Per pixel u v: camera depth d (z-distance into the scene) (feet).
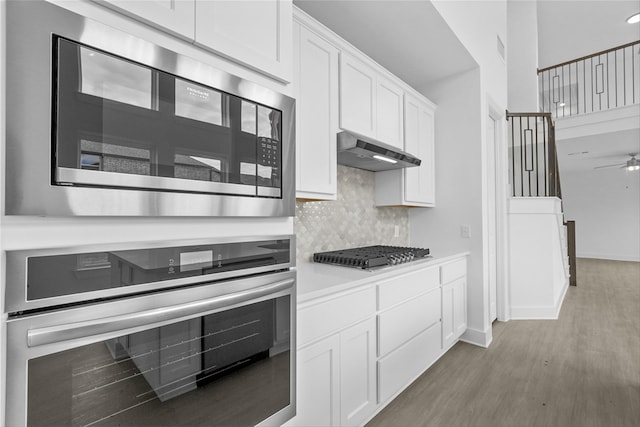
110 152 2.42
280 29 3.88
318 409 4.78
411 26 7.61
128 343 2.53
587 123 17.78
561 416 6.16
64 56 2.21
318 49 6.25
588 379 7.50
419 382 7.42
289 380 3.89
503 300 11.85
